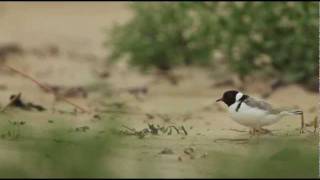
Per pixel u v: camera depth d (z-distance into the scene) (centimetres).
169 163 858
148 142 1016
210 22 1880
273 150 921
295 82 1817
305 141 1016
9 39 2728
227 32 1872
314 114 1404
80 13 3334
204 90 1841
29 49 2552
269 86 1811
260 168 790
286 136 1070
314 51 1800
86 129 1108
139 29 2005
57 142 905
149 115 1401
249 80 1906
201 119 1363
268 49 1858
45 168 775
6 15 3244
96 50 2633
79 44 2741
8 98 1532
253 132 1098
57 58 2422
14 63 2258
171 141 1038
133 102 1636
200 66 2064
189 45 1955
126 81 2022
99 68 2264
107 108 1505
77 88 1783
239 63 1875
